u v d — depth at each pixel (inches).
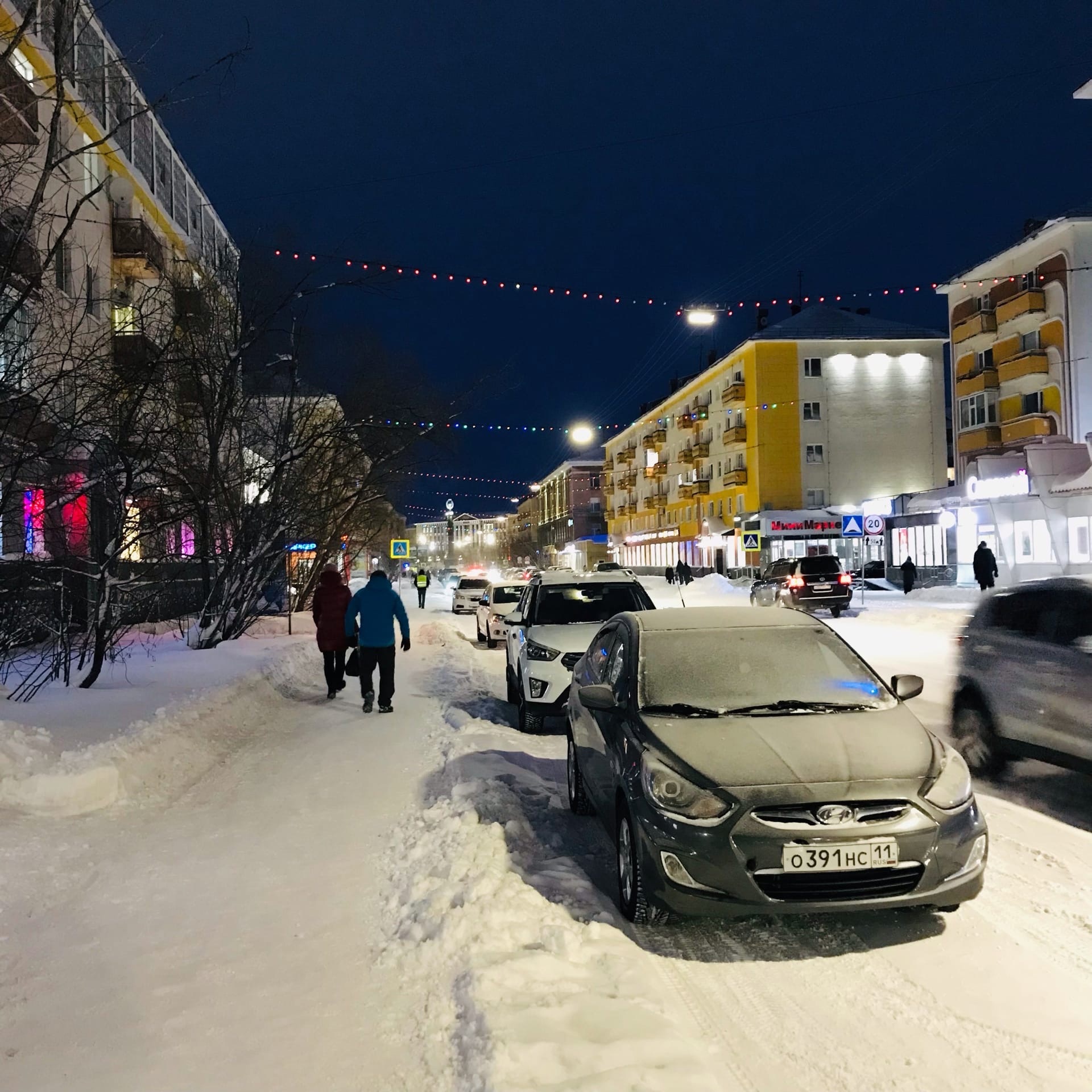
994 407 1449.3
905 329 1991.9
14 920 170.2
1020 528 1182.9
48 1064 121.6
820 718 183.6
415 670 610.2
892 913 171.2
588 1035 120.3
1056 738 245.8
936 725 345.1
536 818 236.1
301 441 559.5
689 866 154.2
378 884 188.2
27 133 335.0
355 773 291.4
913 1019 132.0
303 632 840.9
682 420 2358.5
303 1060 121.3
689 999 139.2
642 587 424.5
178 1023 131.8
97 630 404.2
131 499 433.7
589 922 163.9
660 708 191.5
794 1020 132.2
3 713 323.3
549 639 369.1
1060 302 1290.6
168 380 443.2
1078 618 245.0
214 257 544.7
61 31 289.0
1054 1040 125.5
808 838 151.3
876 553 1707.7
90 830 223.0
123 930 165.6
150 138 967.6
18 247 295.4
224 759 316.2
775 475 1929.1
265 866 200.7
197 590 780.6
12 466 325.7
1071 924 163.9
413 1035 127.3
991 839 212.7
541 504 4458.7
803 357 1942.7
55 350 354.3
